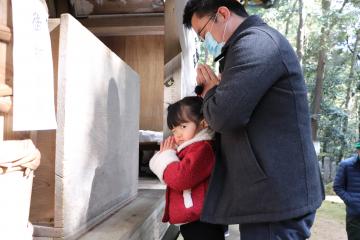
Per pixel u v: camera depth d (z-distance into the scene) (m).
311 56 14.23
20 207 0.95
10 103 0.96
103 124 1.72
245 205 1.24
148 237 1.99
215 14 1.50
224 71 1.26
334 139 13.62
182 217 1.58
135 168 2.41
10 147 0.90
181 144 1.67
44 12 1.16
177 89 2.96
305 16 13.62
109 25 4.02
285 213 1.18
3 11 0.95
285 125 1.22
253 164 1.21
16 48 0.97
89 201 1.57
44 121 1.12
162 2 3.84
